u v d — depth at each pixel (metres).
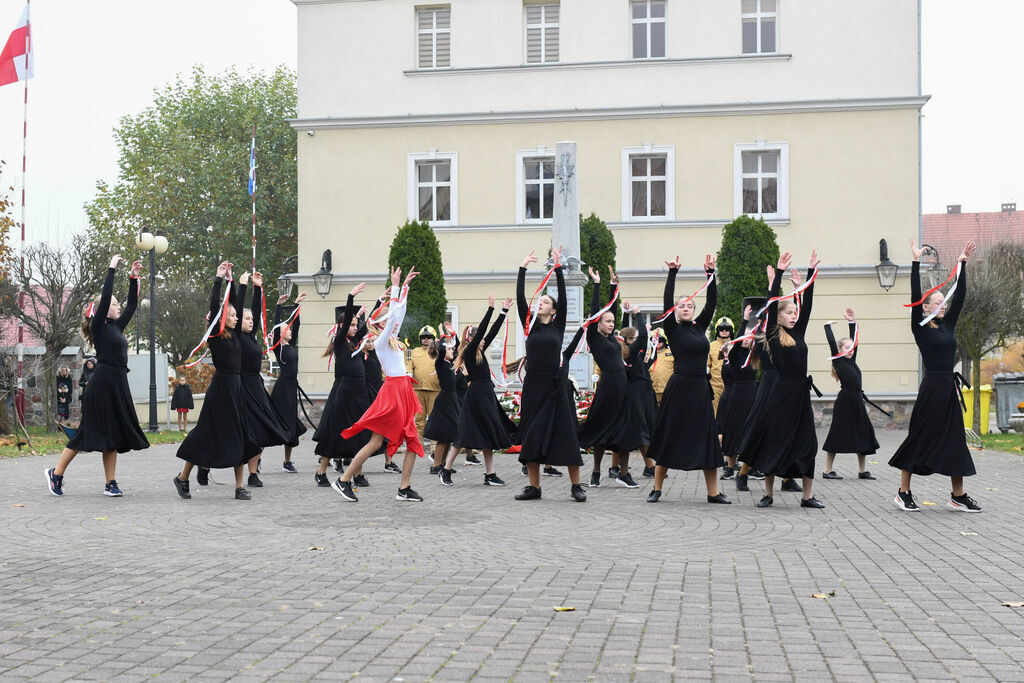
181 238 47.31
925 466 10.21
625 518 9.77
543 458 11.02
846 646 5.12
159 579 6.72
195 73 50.62
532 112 27.80
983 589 6.48
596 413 12.80
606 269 24.08
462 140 28.25
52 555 7.61
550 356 11.13
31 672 4.68
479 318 27.91
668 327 11.05
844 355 13.98
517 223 27.98
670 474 14.73
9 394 23.48
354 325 12.93
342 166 28.72
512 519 9.66
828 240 26.91
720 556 7.66
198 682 4.53
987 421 26.97
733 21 27.59
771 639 5.26
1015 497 11.63
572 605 6.00
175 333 47.84
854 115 26.83
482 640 5.22
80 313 26.69
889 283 26.30
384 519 9.61
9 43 22.73
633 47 28.38
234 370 11.23
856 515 10.03
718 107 27.12
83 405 11.45
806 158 26.98
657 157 27.75
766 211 27.33
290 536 8.55
